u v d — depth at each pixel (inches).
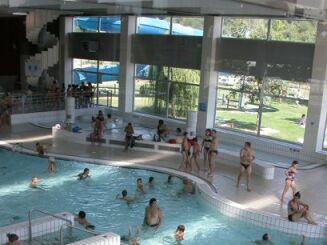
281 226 349.4
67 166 486.3
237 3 378.3
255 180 454.0
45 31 775.1
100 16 697.0
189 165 482.0
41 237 281.7
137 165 487.8
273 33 570.6
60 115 709.3
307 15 450.6
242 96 615.8
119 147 560.7
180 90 684.7
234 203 379.9
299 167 514.0
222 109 643.5
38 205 372.5
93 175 460.1
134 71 735.7
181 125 677.3
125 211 372.2
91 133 576.7
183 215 374.6
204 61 637.9
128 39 722.8
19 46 820.0
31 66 826.2
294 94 556.7
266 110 591.5
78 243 250.4
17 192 398.9
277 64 569.6
